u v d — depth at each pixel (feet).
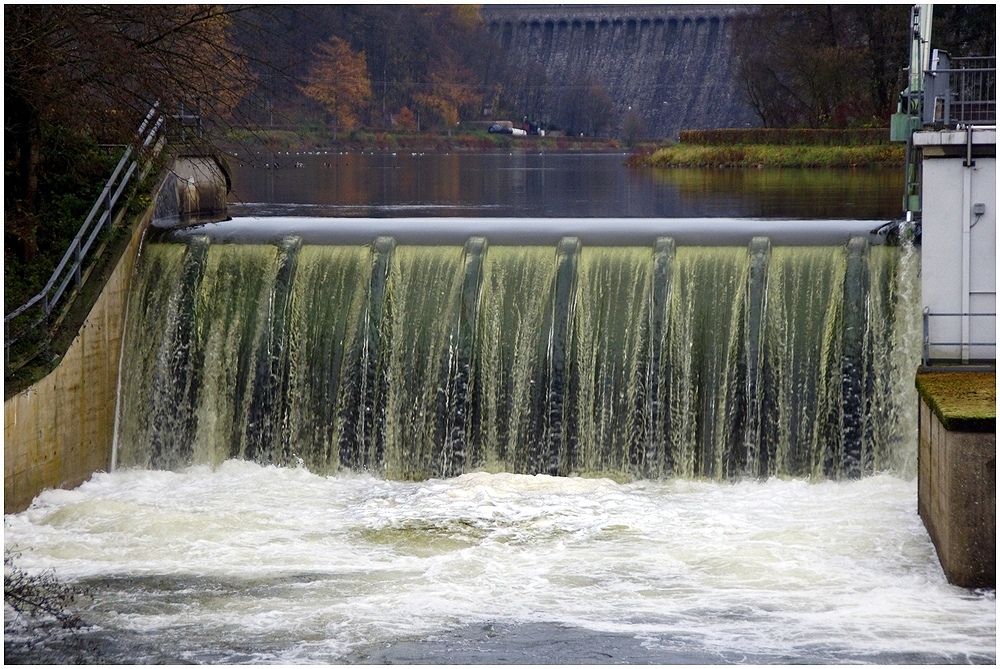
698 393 80.38
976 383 67.87
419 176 254.47
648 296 81.41
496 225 92.17
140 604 60.08
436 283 84.64
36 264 82.94
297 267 85.92
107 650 55.42
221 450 84.84
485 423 82.69
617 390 81.25
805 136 263.90
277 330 84.69
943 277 73.82
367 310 83.97
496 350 83.05
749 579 62.23
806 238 82.17
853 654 54.08
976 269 73.41
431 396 83.20
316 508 74.69
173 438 84.94
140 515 71.61
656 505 73.87
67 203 88.38
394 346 83.92
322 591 61.46
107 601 60.34
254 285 86.02
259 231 89.76
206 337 85.76
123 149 94.68
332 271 85.76
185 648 55.57
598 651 54.75
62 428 76.64
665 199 179.93
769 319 79.92
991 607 58.44
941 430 61.82
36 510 72.38
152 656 54.85
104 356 82.58
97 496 76.48
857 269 79.20
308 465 83.87
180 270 86.79
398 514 72.90
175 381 85.40
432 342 83.71
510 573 63.57
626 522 70.59
